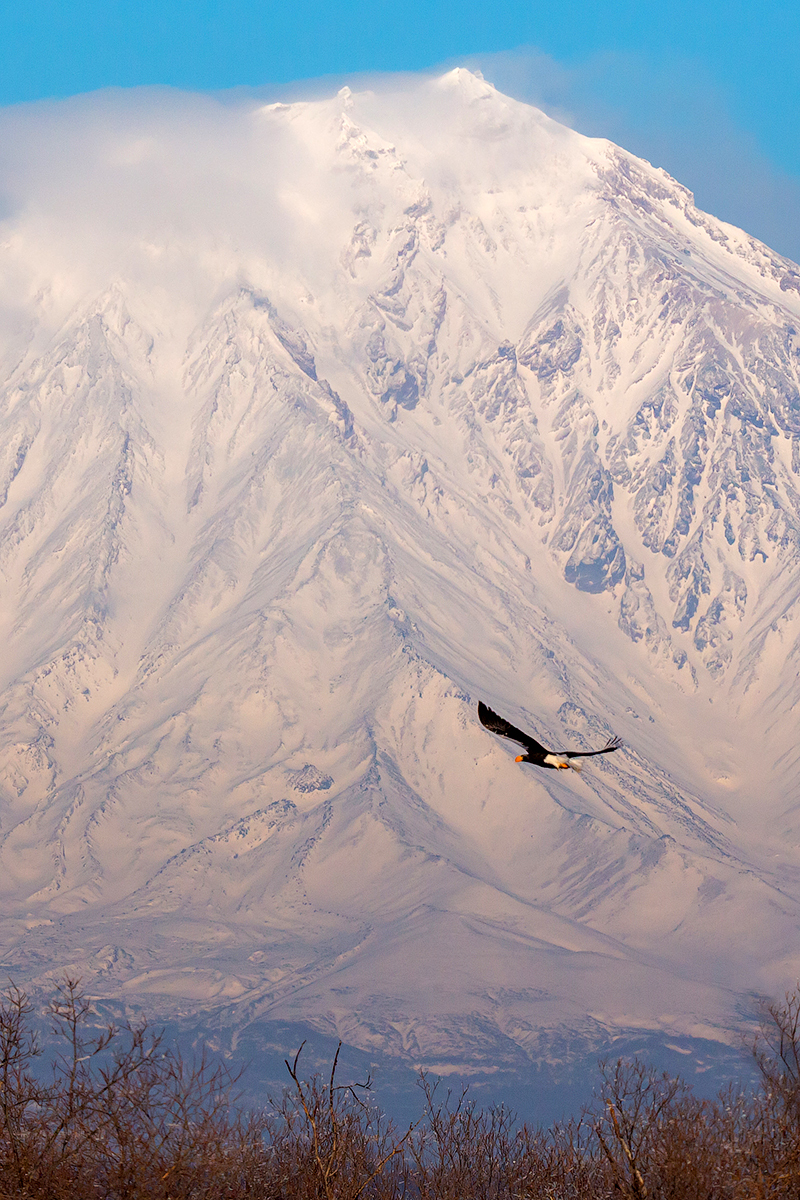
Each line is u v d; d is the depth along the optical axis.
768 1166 20.05
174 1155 19.25
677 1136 20.38
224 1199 19.91
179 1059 20.27
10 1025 19.84
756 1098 21.86
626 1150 20.36
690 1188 19.67
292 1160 21.47
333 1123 21.50
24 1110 19.81
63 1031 20.00
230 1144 20.41
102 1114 19.28
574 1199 21.75
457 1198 22.12
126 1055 20.09
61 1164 19.00
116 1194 18.80
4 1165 18.69
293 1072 21.94
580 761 11.71
